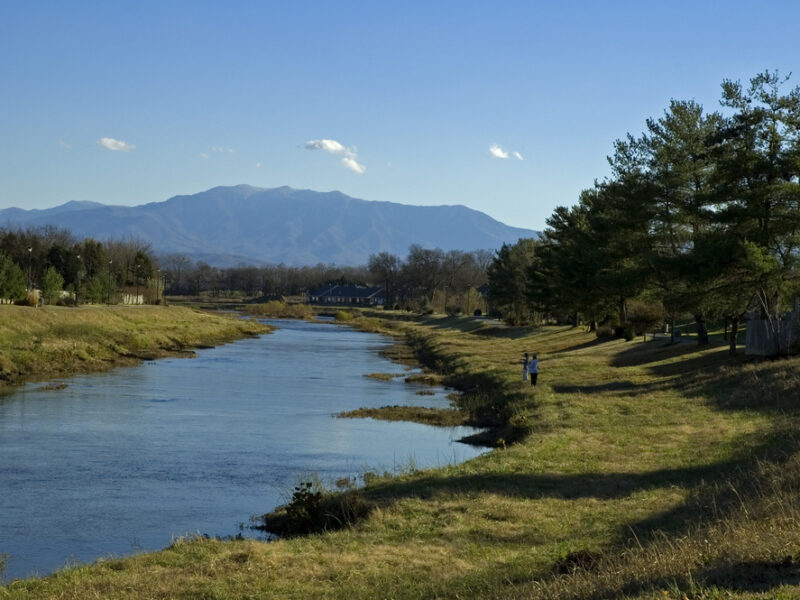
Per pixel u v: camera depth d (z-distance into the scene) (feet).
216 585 44.39
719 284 137.39
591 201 229.86
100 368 187.32
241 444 103.19
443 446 104.01
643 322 230.68
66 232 581.53
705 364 151.84
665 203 161.27
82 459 92.17
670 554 38.45
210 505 73.51
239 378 181.37
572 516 56.80
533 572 43.06
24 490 77.92
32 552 59.52
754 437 78.79
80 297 369.71
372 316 615.57
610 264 180.65
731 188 134.41
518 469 73.77
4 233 473.67
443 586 42.22
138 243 588.91
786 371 111.24
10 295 287.89
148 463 90.84
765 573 31.86
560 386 146.10
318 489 71.31
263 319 539.29
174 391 154.30
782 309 144.15
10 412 123.03
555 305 265.13
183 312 382.42
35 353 186.19
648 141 172.76
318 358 245.45
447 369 208.33
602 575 37.32
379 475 81.61
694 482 64.28
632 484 65.77
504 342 294.87
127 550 59.98
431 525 56.80
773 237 136.77
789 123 132.36
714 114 162.30
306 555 50.26
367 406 141.38
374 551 50.72
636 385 139.54
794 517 41.22
